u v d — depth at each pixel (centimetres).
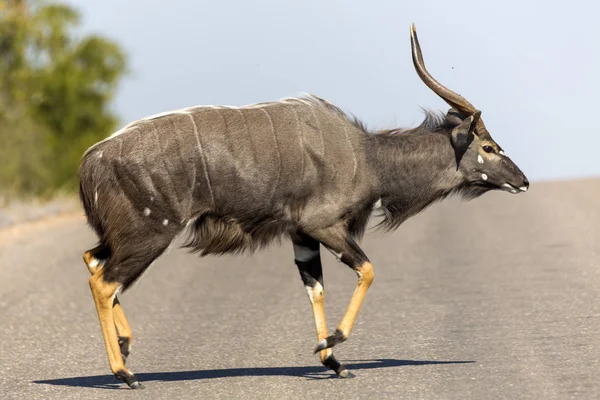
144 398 2909
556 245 5972
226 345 3619
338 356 3378
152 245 3064
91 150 3086
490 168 3347
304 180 3128
